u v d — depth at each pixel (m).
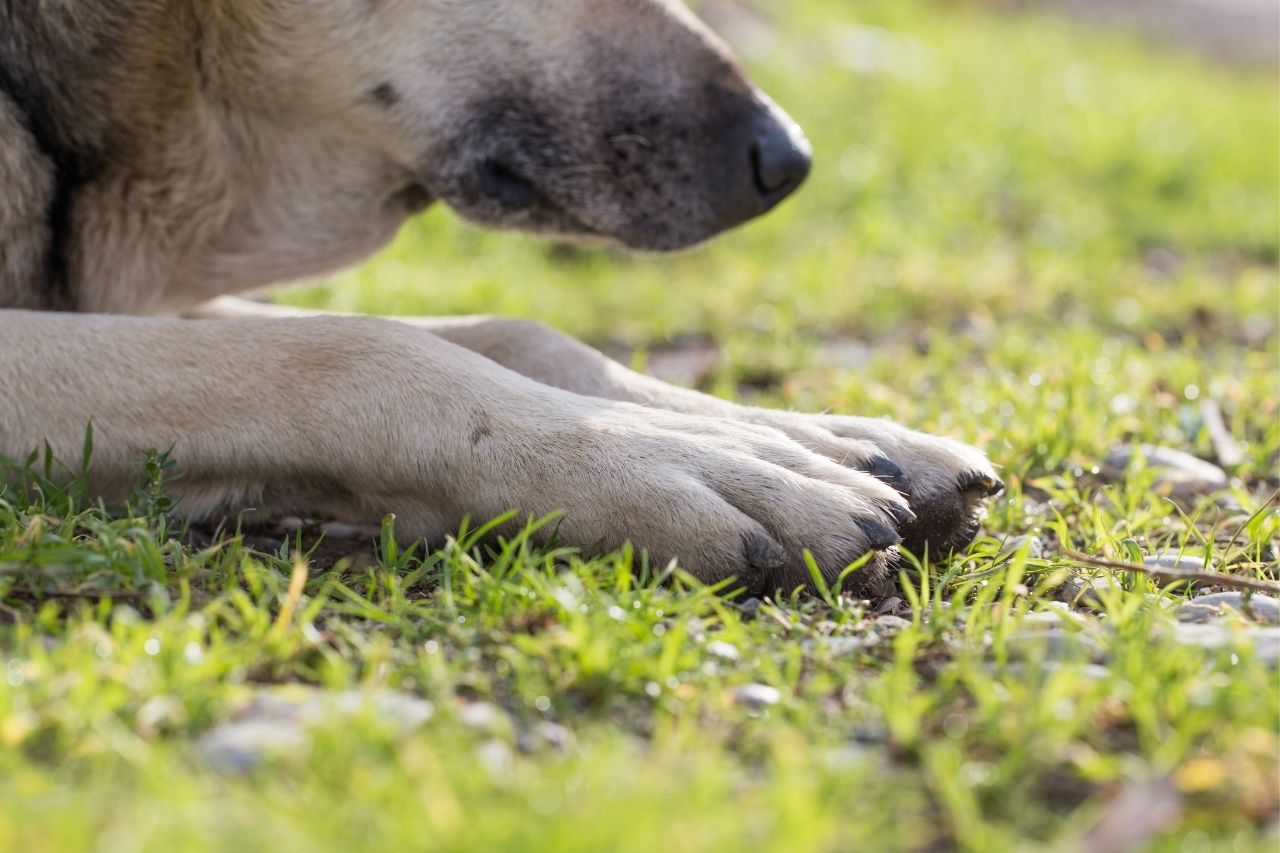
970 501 2.81
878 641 2.24
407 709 1.88
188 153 3.40
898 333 6.02
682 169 3.40
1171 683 1.96
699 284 6.86
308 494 2.85
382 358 2.77
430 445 2.69
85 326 2.85
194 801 1.60
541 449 2.65
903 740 1.85
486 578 2.34
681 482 2.57
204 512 2.84
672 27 3.41
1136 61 15.23
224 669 1.99
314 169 3.55
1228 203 8.88
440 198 3.54
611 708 2.00
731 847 1.51
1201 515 3.24
